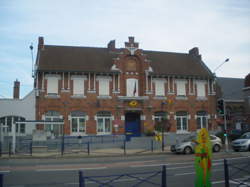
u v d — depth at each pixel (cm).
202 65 3669
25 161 1792
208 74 3488
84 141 2788
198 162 706
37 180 1120
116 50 3575
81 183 648
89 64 3195
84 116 3031
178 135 3111
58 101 2970
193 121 3353
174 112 3294
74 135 2964
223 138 2969
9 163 1684
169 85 3328
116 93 3144
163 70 3356
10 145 2123
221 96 4000
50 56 3194
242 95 4175
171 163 1628
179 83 3388
